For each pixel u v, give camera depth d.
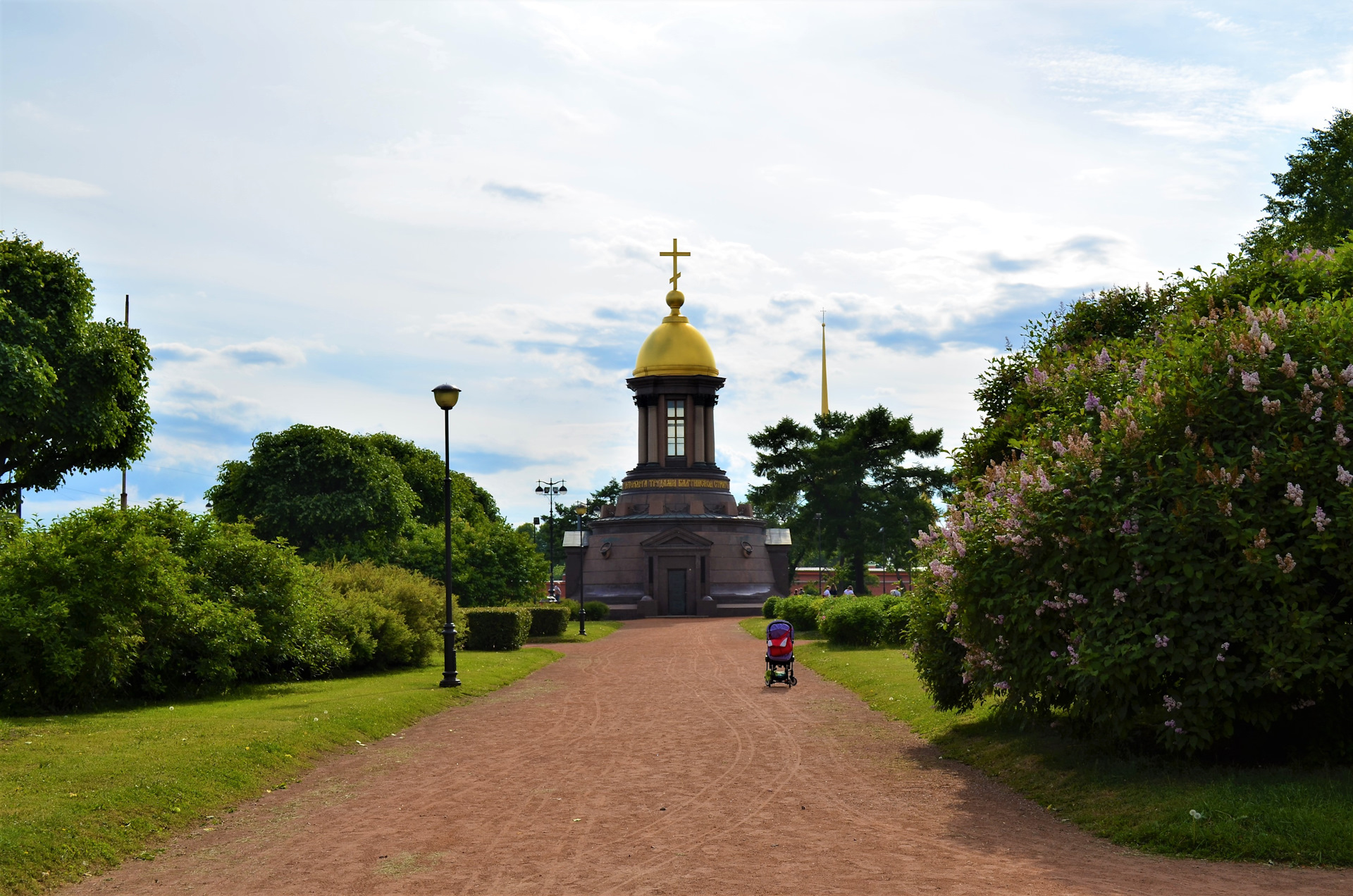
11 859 10.70
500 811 13.31
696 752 17.50
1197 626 12.60
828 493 92.44
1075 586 13.86
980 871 10.33
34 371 32.22
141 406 39.66
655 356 91.56
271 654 27.17
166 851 11.81
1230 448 13.42
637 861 10.86
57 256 36.38
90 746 16.09
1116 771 13.72
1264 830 10.79
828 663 32.50
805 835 11.90
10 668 20.70
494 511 101.44
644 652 41.84
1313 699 12.39
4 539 23.20
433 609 34.78
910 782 14.90
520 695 26.50
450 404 28.20
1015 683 14.88
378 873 10.60
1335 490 12.47
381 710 21.33
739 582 86.25
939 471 93.06
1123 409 14.46
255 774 15.23
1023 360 22.94
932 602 18.89
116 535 22.59
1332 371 13.33
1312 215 43.88
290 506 60.41
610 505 93.88
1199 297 17.83
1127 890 9.52
